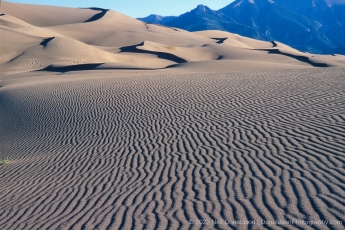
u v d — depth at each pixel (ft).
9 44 203.92
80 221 21.36
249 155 28.96
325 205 19.36
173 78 78.28
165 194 23.54
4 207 25.32
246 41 414.62
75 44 199.41
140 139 37.96
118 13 424.87
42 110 61.11
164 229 19.10
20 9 392.68
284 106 43.60
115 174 28.63
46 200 25.36
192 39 334.65
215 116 43.16
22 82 107.14
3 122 60.08
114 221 20.74
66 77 109.50
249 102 48.01
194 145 33.58
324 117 36.76
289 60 205.05
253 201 20.97
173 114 46.62
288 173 24.27
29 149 41.88
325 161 25.44
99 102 59.57
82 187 26.84
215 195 22.40
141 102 55.83
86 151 36.60
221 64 141.79
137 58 210.59
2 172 34.06
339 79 55.77
